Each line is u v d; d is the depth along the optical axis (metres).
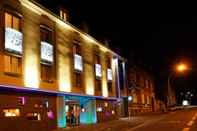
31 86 23.58
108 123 32.91
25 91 22.80
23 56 22.97
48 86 25.97
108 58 41.69
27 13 23.94
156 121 32.72
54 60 27.34
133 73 53.44
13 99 21.50
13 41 21.91
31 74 23.75
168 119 35.12
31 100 23.50
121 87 46.34
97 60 37.88
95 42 37.00
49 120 25.58
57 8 29.28
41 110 24.64
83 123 33.06
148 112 60.34
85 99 34.03
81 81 32.41
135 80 54.50
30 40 24.02
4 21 21.25
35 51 24.55
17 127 21.50
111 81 41.81
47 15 26.52
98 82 37.47
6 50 21.14
